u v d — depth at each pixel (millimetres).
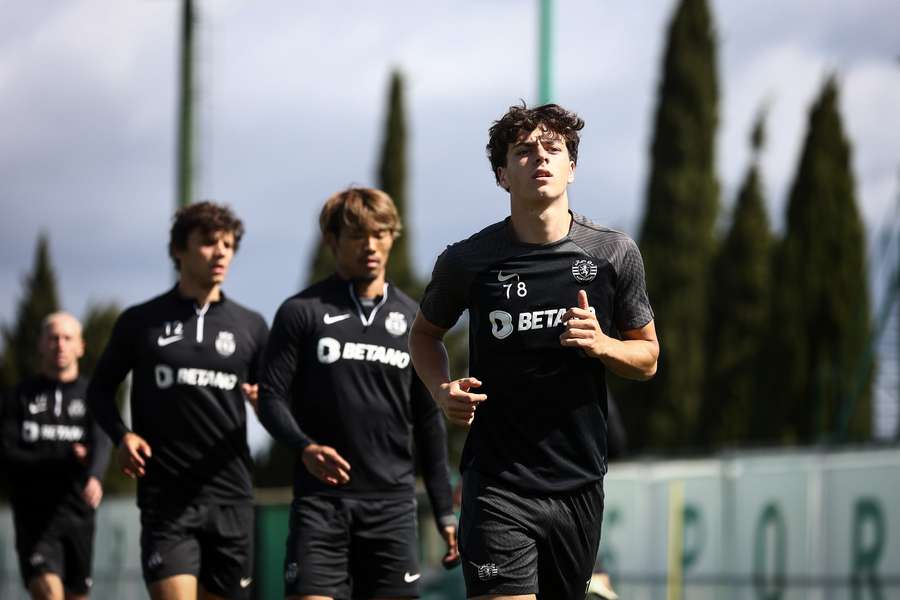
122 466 21844
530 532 15516
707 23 107938
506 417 15609
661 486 38844
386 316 20984
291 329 20719
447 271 15883
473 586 15570
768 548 36219
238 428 22719
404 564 20781
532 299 15469
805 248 90250
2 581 47906
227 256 22828
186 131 46812
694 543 38000
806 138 92125
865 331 82500
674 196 105312
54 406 29391
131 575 41438
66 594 29859
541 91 42656
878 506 33438
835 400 79000
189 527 22281
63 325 29406
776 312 90000
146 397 22484
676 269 103625
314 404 20672
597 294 15492
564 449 15555
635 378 15570
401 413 20953
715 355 98125
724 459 37562
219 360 22578
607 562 38594
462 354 84250
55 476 29438
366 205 20812
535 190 15305
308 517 20484
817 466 35156
